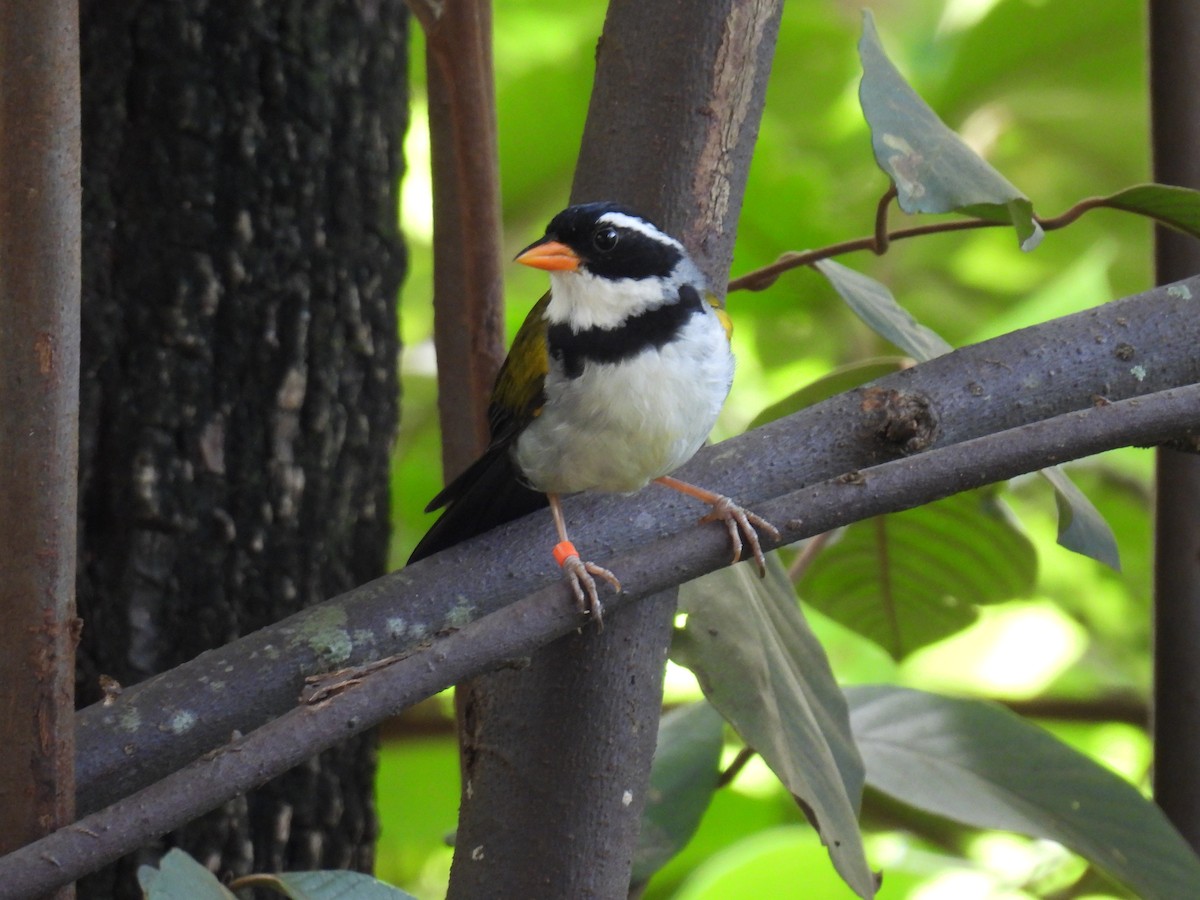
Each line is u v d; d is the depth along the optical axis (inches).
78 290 204.5
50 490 201.5
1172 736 328.5
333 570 328.8
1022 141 626.2
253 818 313.1
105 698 239.8
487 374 303.7
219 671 242.8
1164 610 330.3
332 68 327.9
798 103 639.8
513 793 264.7
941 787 327.6
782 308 591.2
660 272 295.4
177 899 193.9
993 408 278.4
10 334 198.7
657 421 307.7
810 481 280.8
